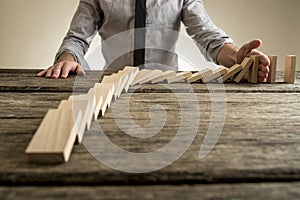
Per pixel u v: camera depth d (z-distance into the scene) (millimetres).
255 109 565
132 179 312
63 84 761
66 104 464
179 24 1356
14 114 510
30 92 678
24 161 339
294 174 329
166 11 1299
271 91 741
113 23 1295
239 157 361
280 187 306
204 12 1334
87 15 1268
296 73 1014
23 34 1854
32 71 940
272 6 1925
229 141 407
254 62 824
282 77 929
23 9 1824
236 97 662
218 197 287
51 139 351
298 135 433
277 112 548
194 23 1294
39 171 320
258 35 1951
